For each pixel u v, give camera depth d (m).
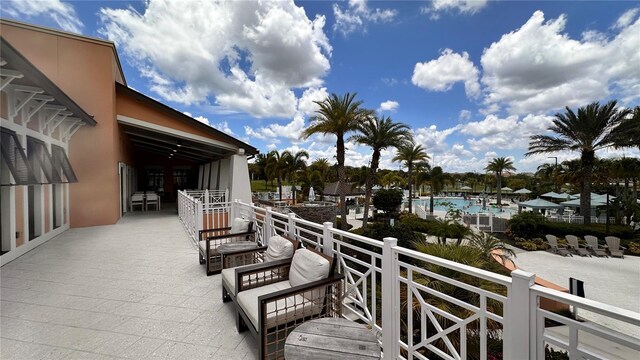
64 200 7.74
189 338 2.44
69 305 3.05
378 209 23.83
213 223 7.01
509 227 15.20
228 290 2.92
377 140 13.70
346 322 1.98
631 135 13.45
